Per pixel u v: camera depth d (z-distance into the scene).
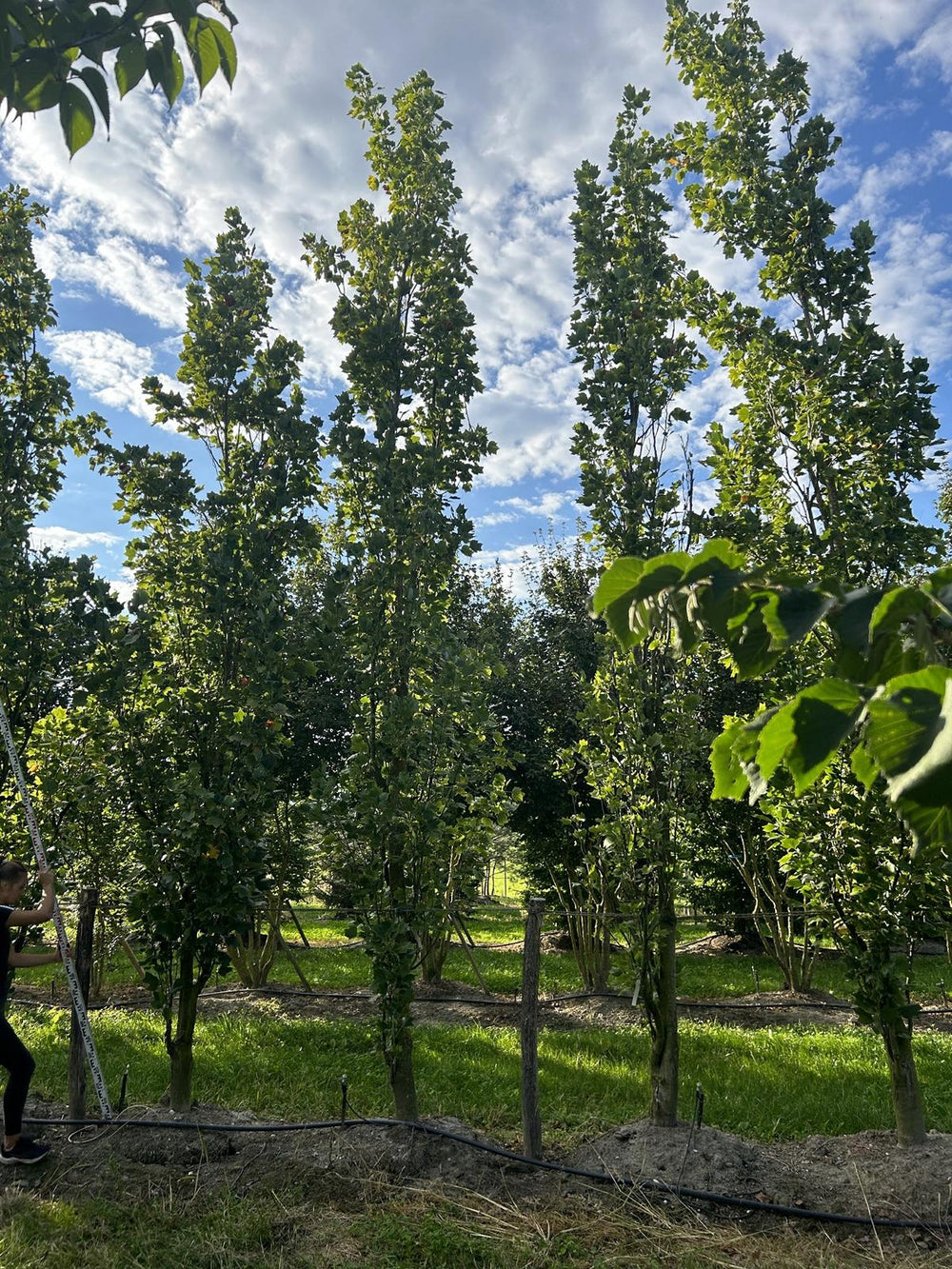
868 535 5.82
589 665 13.98
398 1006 5.70
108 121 1.96
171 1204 4.62
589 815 12.41
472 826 6.08
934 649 1.27
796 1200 4.82
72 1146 5.27
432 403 6.70
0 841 6.94
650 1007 5.75
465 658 5.96
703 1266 4.12
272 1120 5.98
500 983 11.87
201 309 6.72
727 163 7.08
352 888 5.98
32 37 1.94
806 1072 7.33
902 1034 5.43
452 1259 4.16
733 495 6.62
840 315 6.62
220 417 6.66
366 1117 6.10
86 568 6.41
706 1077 7.18
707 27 7.41
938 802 0.85
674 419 6.29
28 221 7.38
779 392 6.52
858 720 1.13
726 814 11.74
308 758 11.27
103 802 6.09
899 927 5.33
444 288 6.64
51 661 6.55
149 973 5.75
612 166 6.79
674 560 1.40
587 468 6.32
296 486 6.40
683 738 5.73
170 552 6.36
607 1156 5.32
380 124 6.90
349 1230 4.41
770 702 5.81
